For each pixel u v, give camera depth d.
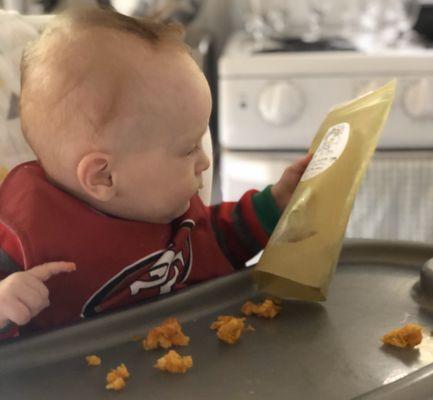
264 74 1.15
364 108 0.62
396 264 0.65
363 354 0.50
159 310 0.57
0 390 0.48
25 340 0.52
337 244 0.57
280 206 0.74
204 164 0.64
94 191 0.61
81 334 0.53
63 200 0.63
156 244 0.65
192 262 0.71
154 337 0.53
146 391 0.47
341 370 0.48
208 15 1.62
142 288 0.65
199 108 0.60
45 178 0.65
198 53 1.26
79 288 0.64
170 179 0.61
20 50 0.77
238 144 1.18
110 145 0.59
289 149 1.18
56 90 0.60
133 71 0.59
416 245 0.66
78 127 0.59
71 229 0.63
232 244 0.75
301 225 0.58
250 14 1.61
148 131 0.59
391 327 0.54
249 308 0.57
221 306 0.60
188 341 0.53
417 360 0.49
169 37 0.62
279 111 1.14
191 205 0.71
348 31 1.45
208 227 0.74
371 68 1.14
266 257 0.60
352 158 0.59
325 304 0.58
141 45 0.59
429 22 1.47
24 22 0.79
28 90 0.62
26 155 0.74
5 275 0.63
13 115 0.74
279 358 0.50
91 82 0.59
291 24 1.49
